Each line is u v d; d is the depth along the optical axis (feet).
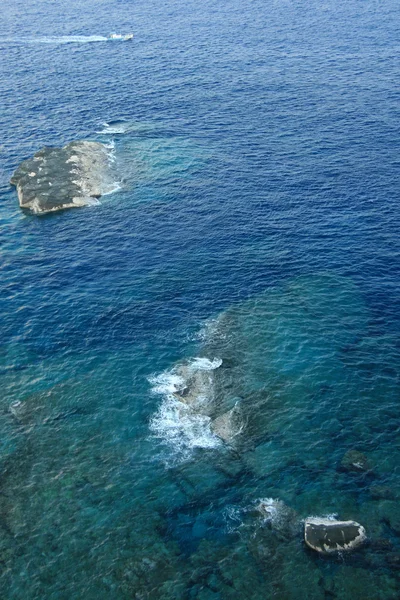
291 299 209.26
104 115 368.07
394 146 316.60
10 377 181.57
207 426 162.71
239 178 290.35
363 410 165.78
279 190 278.05
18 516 140.46
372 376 176.76
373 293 211.00
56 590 125.39
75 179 285.02
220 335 194.49
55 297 214.90
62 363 185.98
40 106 382.42
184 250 238.27
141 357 186.91
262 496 143.13
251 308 205.77
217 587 124.57
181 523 138.00
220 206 267.39
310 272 222.69
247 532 135.23
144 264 230.89
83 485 147.64
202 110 371.56
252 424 162.61
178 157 313.12
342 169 294.46
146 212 265.54
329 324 197.36
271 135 334.85
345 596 121.90
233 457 153.79
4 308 210.38
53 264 233.35
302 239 241.76
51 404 171.53
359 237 241.55
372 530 133.90
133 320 202.28
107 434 161.58
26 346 193.26
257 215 259.39
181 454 155.22
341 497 142.00
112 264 231.91
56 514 140.87
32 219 264.31
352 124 343.67
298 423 162.40
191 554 131.34
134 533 136.15
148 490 145.89
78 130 347.36
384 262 226.38
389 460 151.02
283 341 190.90
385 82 407.03
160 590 124.57
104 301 211.82
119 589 125.08
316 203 266.36
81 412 168.55
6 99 393.91
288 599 121.70
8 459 155.22
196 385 175.22
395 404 167.32
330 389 172.76
